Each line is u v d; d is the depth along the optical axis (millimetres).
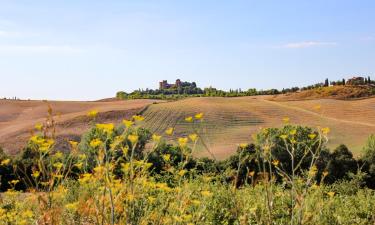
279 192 6852
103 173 3906
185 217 4547
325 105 112438
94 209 4152
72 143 4355
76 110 105875
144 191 4504
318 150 4469
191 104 101188
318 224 5148
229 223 6637
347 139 80312
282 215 6426
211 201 6828
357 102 116562
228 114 94312
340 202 10039
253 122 91375
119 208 4039
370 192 12352
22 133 83938
